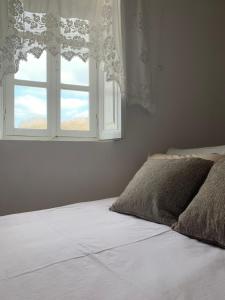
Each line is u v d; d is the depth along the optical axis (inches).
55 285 30.4
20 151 71.0
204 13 97.1
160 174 58.5
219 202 43.2
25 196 71.6
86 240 43.6
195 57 95.4
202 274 32.8
